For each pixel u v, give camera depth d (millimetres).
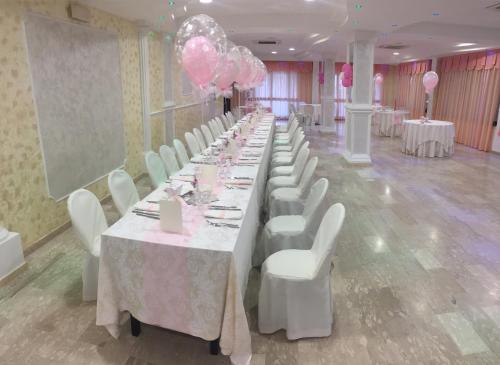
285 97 15719
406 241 3803
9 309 2619
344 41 8430
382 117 11695
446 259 3418
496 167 7227
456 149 9422
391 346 2307
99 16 4703
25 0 3322
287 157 5598
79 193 2570
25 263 3137
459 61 10430
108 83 4973
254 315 2588
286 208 3668
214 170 2955
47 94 3668
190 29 3574
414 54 11125
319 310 2318
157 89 6887
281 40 9672
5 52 3102
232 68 5043
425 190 5645
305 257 2453
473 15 5957
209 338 2076
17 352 2227
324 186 2916
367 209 4773
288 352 2248
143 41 5910
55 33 3771
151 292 2105
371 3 4484
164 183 3129
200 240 2047
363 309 2666
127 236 2092
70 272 3129
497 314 2613
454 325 2498
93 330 2424
